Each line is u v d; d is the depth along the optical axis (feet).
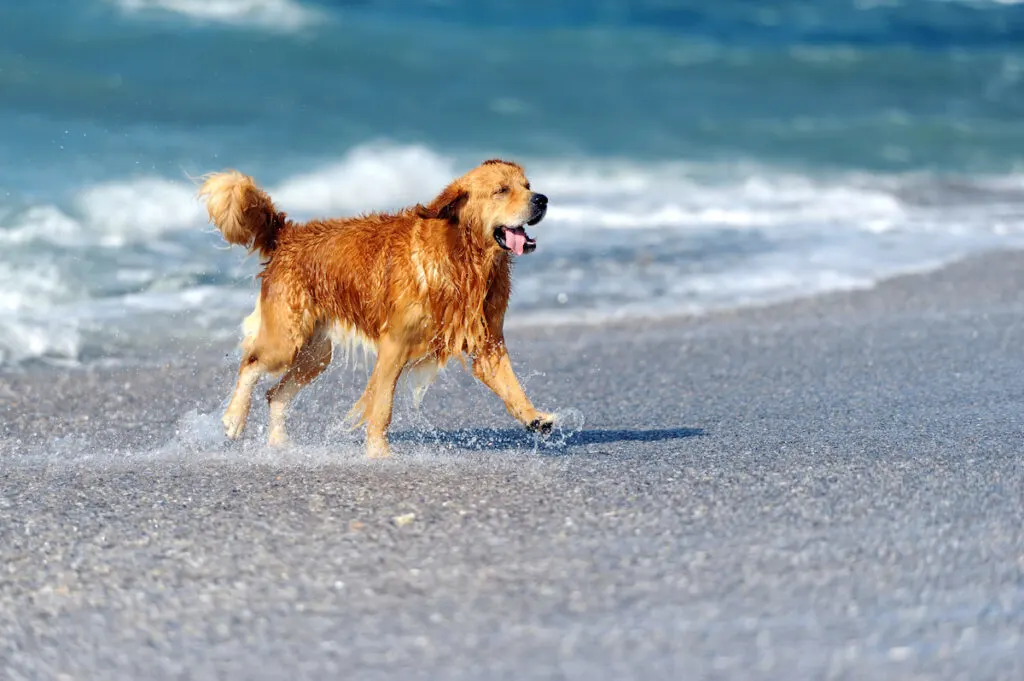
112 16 115.24
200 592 22.47
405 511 26.81
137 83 101.96
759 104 119.03
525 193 31.27
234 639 20.47
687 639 19.89
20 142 84.33
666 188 85.30
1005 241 70.69
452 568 23.17
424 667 19.24
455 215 31.32
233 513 27.04
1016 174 97.71
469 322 31.81
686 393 41.47
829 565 22.89
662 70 127.85
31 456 33.27
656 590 21.85
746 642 19.74
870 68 135.23
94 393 41.65
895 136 108.88
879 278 60.80
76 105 96.02
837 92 126.52
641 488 28.22
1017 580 22.04
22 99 95.71
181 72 106.63
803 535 24.58
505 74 119.85
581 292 57.72
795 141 105.19
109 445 34.94
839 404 39.01
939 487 27.94
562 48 131.44
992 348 46.91
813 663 18.98
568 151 96.73
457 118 104.73
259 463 31.89
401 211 32.99
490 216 31.24
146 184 72.33
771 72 131.03
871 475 29.07
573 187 84.69
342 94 107.76
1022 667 18.75
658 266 62.85
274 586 22.63
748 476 29.19
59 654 20.10
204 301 54.49
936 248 68.28
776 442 33.53
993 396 39.42
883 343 48.14
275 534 25.49
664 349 48.08
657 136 103.81
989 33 161.58
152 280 57.21
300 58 114.93
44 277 55.77
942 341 48.21
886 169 96.99
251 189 33.40
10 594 22.61
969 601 21.17
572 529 25.25
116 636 20.72
